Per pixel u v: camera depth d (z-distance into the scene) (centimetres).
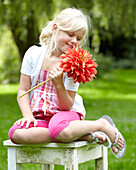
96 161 208
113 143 188
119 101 784
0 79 1212
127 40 1808
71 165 175
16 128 183
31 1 640
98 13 650
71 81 192
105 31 1091
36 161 184
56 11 627
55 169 264
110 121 198
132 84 1195
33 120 187
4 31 849
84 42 224
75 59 171
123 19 696
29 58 202
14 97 848
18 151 189
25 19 696
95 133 180
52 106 193
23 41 757
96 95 899
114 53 1820
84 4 690
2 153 302
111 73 1366
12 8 654
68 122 179
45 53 202
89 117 504
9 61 1157
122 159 293
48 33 207
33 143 180
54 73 181
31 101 198
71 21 192
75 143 173
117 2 647
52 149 180
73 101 193
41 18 645
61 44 193
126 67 1772
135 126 453
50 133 177
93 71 177
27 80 200
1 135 385
